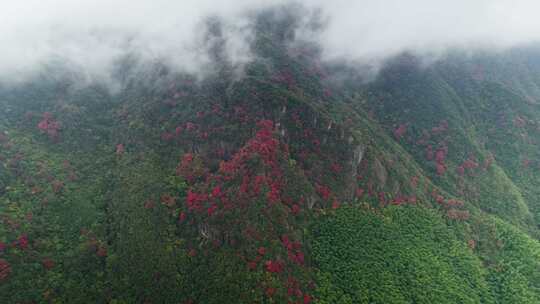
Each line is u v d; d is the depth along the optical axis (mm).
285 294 77625
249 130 112875
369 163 116125
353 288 85375
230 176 97750
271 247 83938
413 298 85375
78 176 111000
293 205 97438
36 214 95250
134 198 101688
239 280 78188
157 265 85312
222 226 87688
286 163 103625
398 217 108062
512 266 103625
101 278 86000
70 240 93125
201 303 77188
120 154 119375
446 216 114750
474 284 94562
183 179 105812
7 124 118125
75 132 124250
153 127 124062
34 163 108062
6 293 77500
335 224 100188
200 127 118375
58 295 81062
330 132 116438
